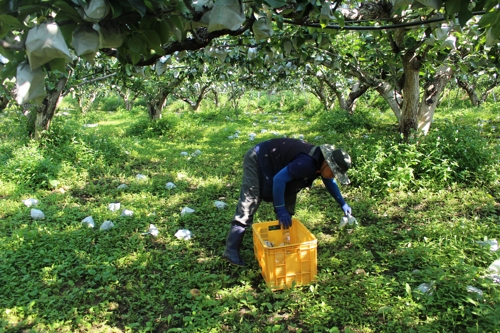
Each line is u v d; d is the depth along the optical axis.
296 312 3.14
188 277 3.60
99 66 9.09
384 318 2.97
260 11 1.91
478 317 2.85
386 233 4.48
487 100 23.36
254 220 4.93
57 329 2.95
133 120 18.20
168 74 12.59
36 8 1.31
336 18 2.35
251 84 14.64
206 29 2.31
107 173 7.50
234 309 3.14
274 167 3.51
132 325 2.97
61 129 8.84
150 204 5.69
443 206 5.36
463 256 3.62
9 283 3.48
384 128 12.58
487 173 6.06
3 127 12.09
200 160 8.59
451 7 1.59
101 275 3.64
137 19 1.52
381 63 6.64
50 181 6.53
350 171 6.46
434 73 7.31
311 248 3.45
